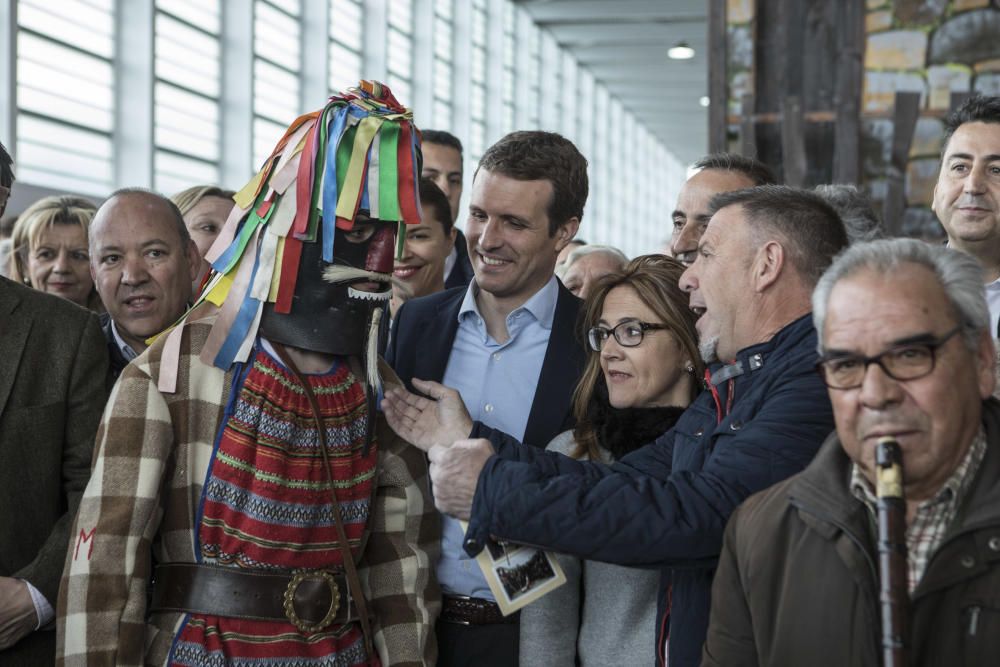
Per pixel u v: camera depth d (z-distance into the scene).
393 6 14.06
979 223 2.94
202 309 2.07
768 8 5.83
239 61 10.80
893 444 1.47
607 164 24.30
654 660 2.19
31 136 8.40
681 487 1.85
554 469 2.10
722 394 2.06
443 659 2.34
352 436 2.10
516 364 2.49
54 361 2.26
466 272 4.12
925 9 5.60
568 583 2.28
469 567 2.33
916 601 1.47
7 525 2.16
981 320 1.52
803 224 1.97
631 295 2.30
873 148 5.68
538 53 19.59
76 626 1.89
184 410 1.99
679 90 23.98
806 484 1.60
